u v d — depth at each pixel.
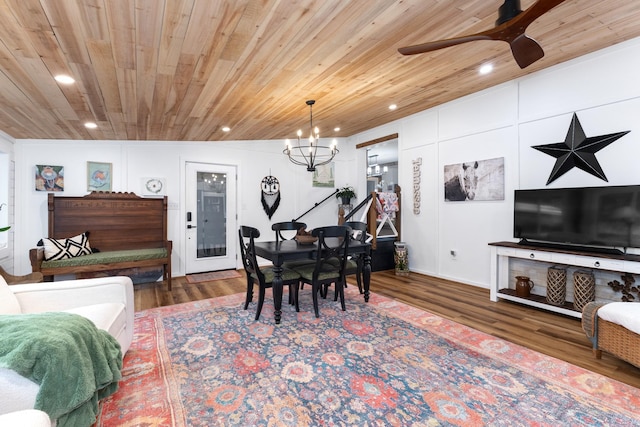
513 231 3.83
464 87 3.97
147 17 1.81
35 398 1.13
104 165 4.75
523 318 3.17
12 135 4.05
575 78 3.35
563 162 3.46
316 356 2.38
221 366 2.24
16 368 1.10
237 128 4.79
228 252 5.77
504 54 2.99
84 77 2.48
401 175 5.52
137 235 4.80
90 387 1.29
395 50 2.66
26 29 1.80
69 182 4.52
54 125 3.71
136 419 1.69
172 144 5.23
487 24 2.31
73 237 4.23
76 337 1.34
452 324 3.01
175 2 1.71
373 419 1.69
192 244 5.40
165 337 2.73
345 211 6.63
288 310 3.44
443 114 4.75
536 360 2.31
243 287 4.50
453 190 4.64
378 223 5.67
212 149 5.58
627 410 1.75
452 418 1.69
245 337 2.73
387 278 4.89
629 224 2.90
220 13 1.87
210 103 3.46
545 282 3.65
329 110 4.42
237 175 5.85
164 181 5.16
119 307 2.17
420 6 2.05
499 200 4.08
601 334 2.29
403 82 3.54
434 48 2.09
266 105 3.81
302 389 1.97
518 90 3.84
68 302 2.15
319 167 6.70
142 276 4.84
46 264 3.71
